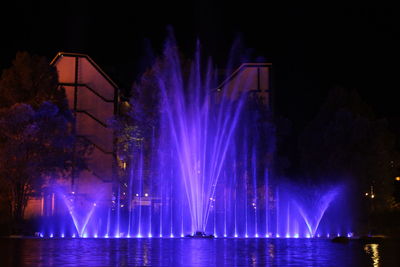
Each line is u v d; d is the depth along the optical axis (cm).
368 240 2862
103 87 4069
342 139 3981
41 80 3531
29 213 3678
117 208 3828
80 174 3919
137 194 3797
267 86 4247
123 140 3784
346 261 1694
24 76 3491
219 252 2012
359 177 3878
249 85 4250
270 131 3881
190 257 1798
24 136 3164
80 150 3638
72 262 1606
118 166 3881
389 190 4009
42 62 3547
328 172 4003
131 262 1614
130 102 3853
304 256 1862
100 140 4000
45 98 3512
